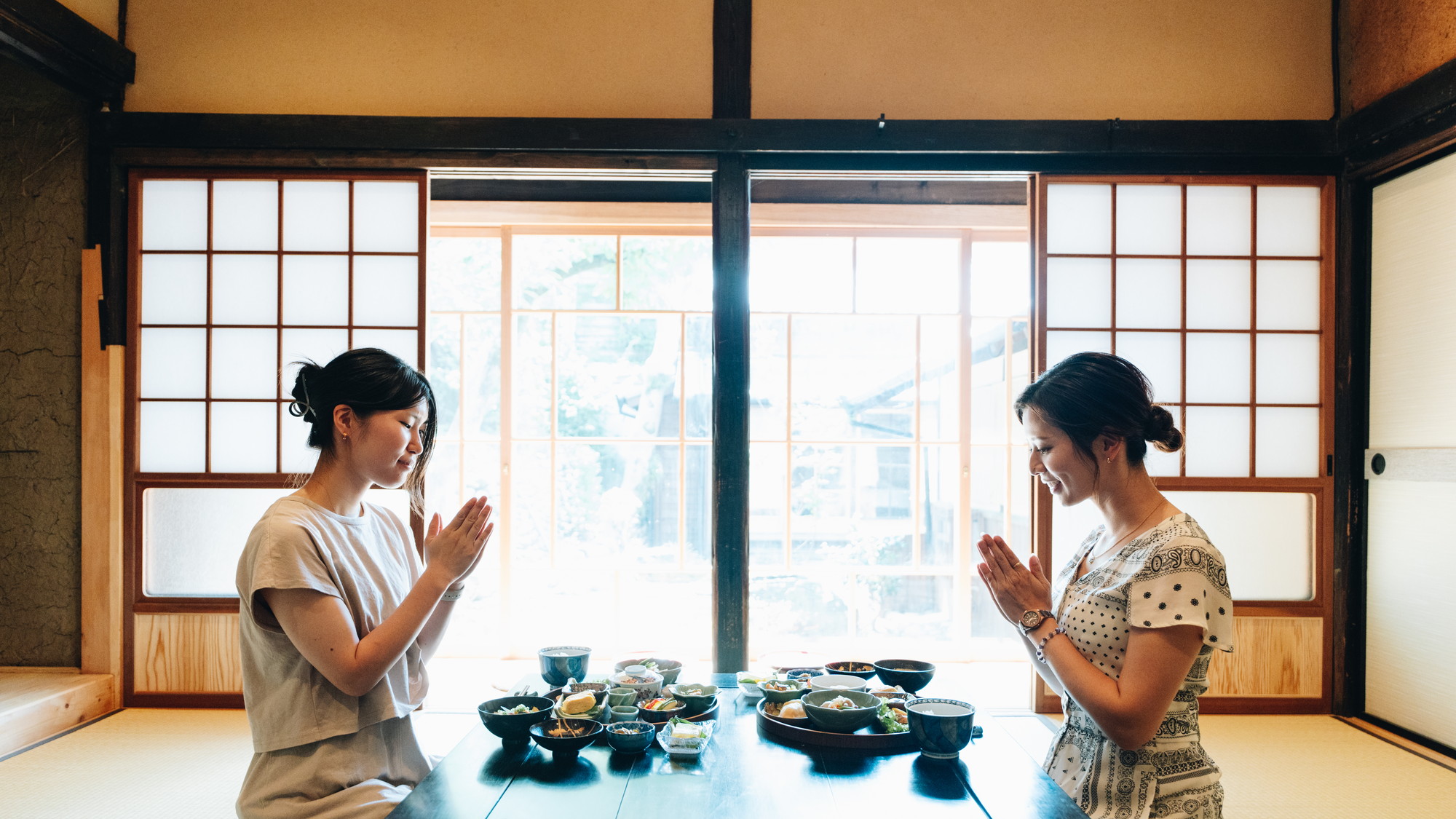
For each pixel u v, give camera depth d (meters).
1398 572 3.14
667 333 4.47
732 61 3.38
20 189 3.38
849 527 4.50
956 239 4.47
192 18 3.37
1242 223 3.43
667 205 4.36
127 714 3.19
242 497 3.36
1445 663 2.91
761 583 4.49
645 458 4.47
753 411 4.48
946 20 3.39
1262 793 2.50
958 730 1.30
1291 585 3.39
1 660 3.35
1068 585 1.54
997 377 4.52
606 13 3.38
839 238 4.48
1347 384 3.35
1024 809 1.15
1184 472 3.39
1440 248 3.00
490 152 3.34
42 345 3.37
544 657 1.69
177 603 3.29
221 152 3.32
